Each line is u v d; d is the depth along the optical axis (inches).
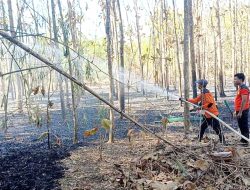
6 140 370.6
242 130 299.9
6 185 215.2
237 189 187.5
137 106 647.1
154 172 212.1
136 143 315.9
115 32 676.7
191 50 508.4
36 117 217.3
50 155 289.0
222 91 800.3
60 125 456.4
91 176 227.5
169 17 710.5
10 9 364.8
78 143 335.3
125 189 201.2
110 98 306.0
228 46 1157.7
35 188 209.6
